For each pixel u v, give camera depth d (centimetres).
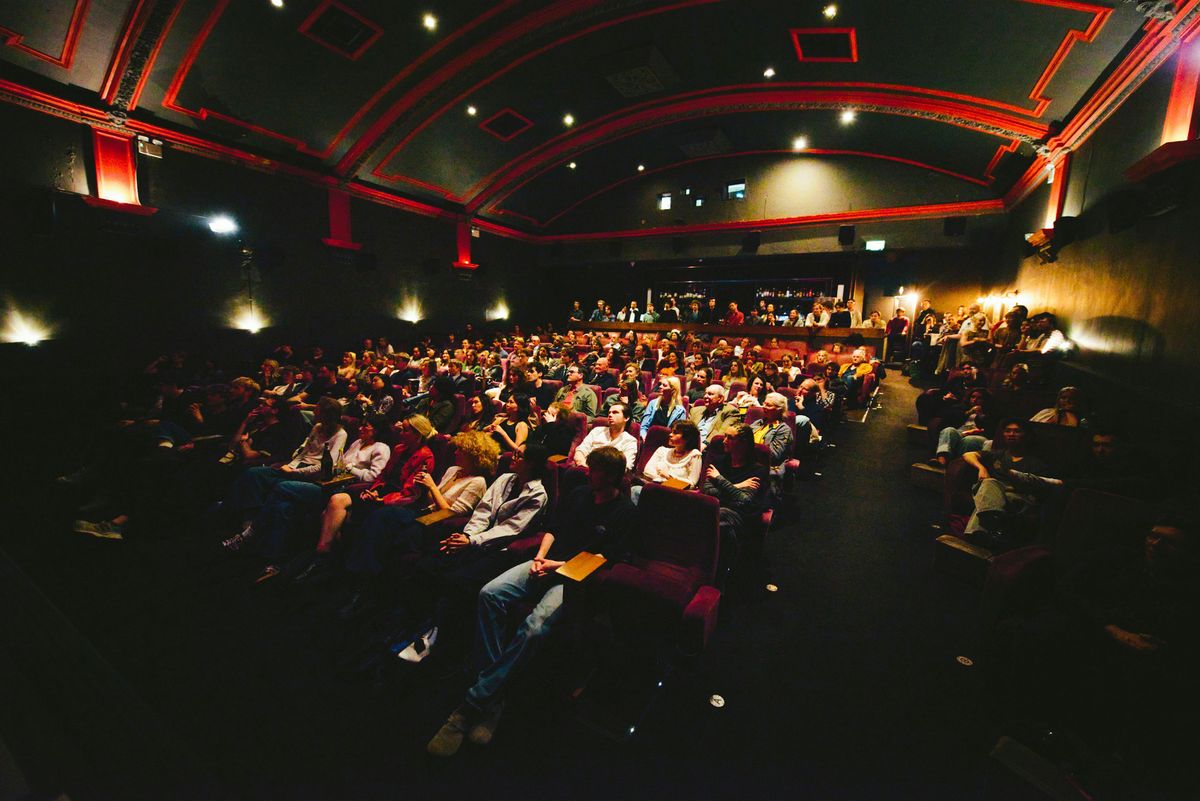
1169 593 189
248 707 211
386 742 196
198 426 463
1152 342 372
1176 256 344
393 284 1209
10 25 575
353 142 984
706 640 211
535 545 256
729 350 1078
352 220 1108
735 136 1167
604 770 184
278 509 320
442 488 318
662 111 1059
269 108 830
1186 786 172
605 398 640
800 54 784
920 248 1127
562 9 741
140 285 783
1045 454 351
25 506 407
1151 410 338
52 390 690
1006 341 681
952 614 281
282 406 439
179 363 782
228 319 902
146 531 365
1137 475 288
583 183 1421
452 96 909
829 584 312
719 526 256
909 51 690
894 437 649
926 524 400
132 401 518
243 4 642
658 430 398
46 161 681
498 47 809
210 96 768
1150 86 429
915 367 984
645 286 1625
